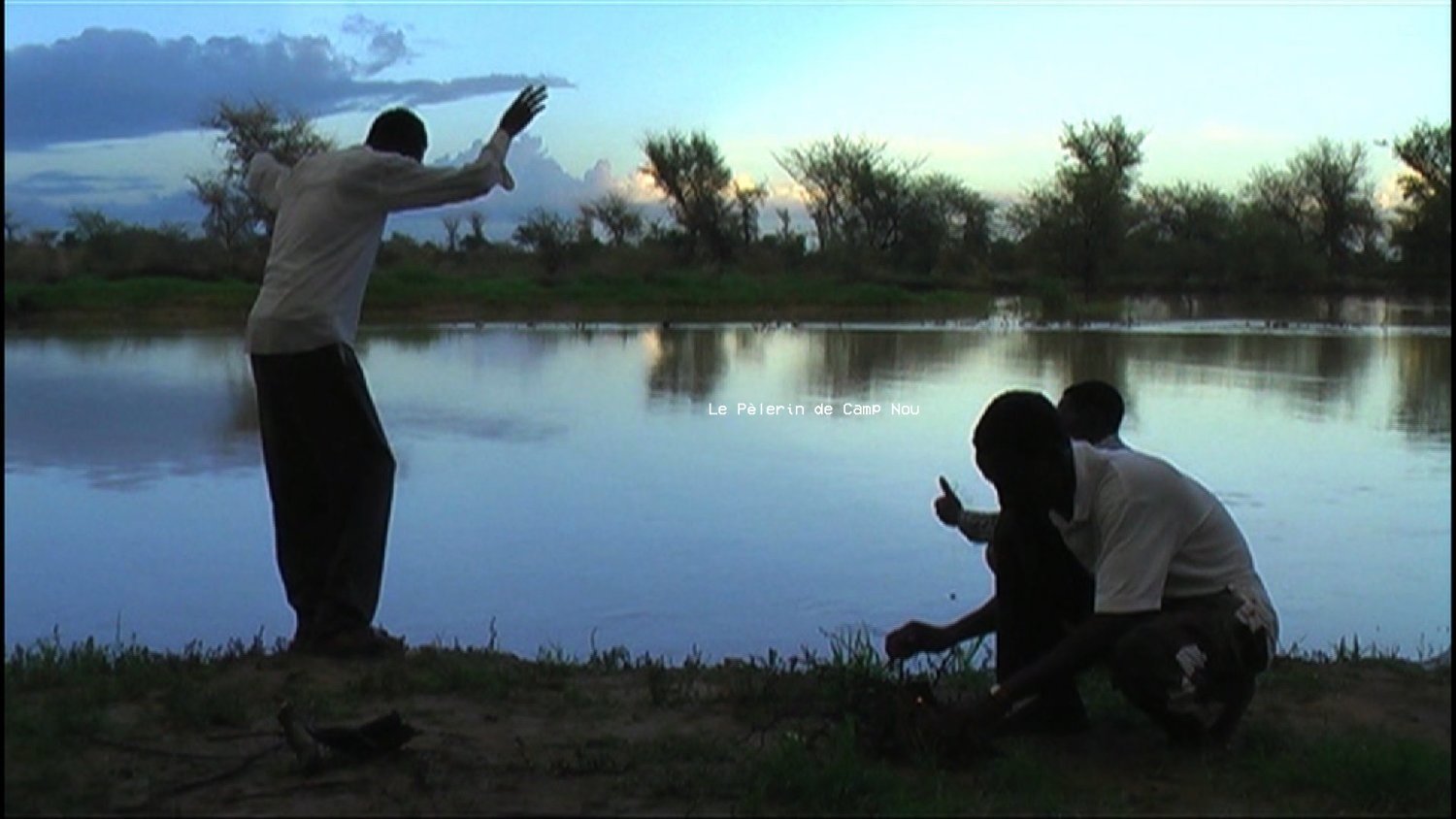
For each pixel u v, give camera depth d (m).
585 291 48.62
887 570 8.62
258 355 5.12
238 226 50.69
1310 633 7.18
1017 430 3.85
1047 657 3.86
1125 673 3.84
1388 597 7.98
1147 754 3.98
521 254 59.44
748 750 4.00
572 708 4.53
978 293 56.84
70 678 4.74
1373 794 3.58
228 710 4.27
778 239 63.12
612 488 11.57
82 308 39.06
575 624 7.34
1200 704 3.89
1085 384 4.50
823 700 4.45
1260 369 24.23
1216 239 64.31
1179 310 48.75
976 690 4.87
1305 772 3.71
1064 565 4.01
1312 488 11.65
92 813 3.44
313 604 5.29
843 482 11.90
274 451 5.24
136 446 13.84
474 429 15.45
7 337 31.69
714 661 6.50
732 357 26.66
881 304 49.91
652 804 3.55
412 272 47.75
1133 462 3.87
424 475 12.18
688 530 9.82
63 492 11.20
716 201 62.69
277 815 3.45
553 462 13.01
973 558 8.92
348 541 5.22
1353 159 66.88
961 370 23.86
